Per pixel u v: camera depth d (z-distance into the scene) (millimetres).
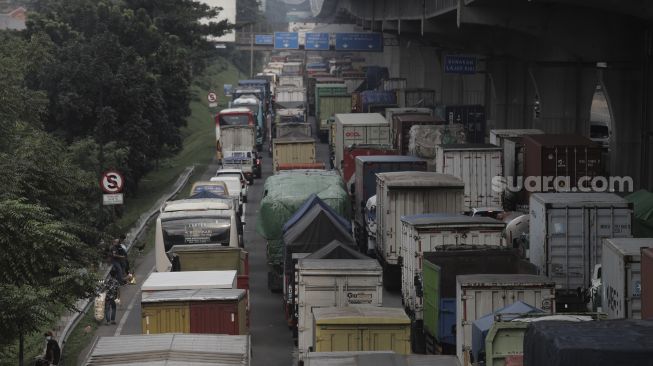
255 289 109562
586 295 84438
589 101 187750
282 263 106375
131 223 147625
